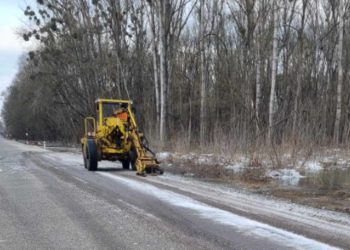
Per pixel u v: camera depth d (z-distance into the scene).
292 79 34.84
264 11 31.86
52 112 73.75
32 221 8.45
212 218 8.60
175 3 32.06
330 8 38.56
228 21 37.69
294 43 37.22
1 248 6.70
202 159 19.14
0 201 10.48
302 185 13.47
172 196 11.05
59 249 6.63
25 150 41.28
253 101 31.11
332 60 37.31
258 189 12.62
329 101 32.41
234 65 36.34
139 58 41.41
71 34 42.09
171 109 35.22
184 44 40.59
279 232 7.54
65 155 30.80
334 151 20.38
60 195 11.30
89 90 44.62
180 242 6.96
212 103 34.97
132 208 9.57
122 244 6.87
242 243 6.90
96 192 11.73
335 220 8.48
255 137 19.70
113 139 17.86
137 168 15.94
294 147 18.17
